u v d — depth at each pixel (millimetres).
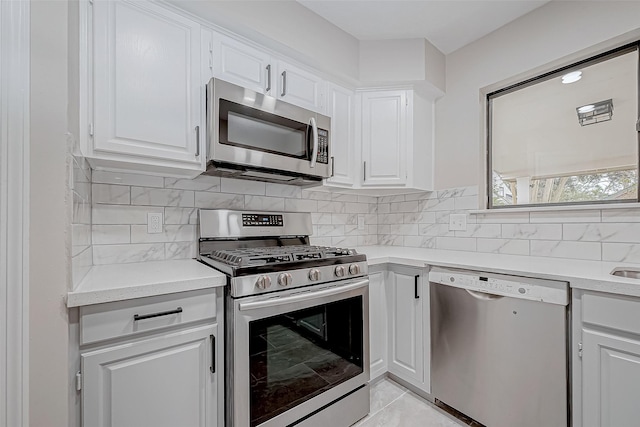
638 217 1424
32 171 821
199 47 1396
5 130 792
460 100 2143
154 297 1006
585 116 1660
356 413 1523
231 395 1134
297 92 1764
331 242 2340
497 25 1925
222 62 1463
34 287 818
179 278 1075
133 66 1217
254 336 1178
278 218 1941
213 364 1134
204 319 1116
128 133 1200
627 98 1522
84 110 1109
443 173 2229
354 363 1530
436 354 1611
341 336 1483
